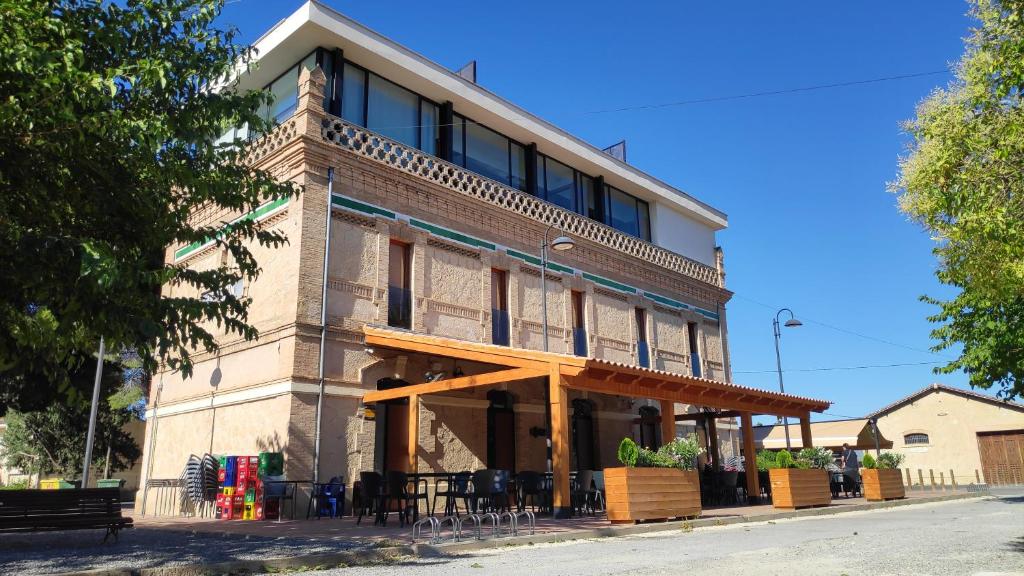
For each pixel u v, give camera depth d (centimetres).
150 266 970
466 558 875
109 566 756
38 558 837
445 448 1802
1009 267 819
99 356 1958
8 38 693
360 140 1794
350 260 1705
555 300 2228
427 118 2067
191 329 910
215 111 978
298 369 1547
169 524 1376
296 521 1401
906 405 4084
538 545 1011
